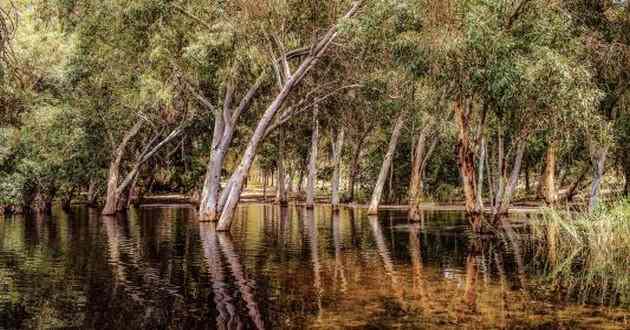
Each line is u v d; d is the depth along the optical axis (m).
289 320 11.33
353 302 12.84
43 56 39.88
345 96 43.66
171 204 61.50
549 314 11.67
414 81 25.86
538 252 20.73
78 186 54.34
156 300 13.18
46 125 41.47
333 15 29.95
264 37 30.55
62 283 15.27
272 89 38.62
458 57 21.36
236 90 36.75
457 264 18.22
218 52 30.17
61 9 33.81
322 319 11.37
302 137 60.62
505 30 21.16
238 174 30.45
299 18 30.84
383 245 23.59
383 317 11.48
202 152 57.62
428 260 19.16
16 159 42.44
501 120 25.64
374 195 44.06
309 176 52.09
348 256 20.28
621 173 38.62
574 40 22.62
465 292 13.85
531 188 69.38
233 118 34.81
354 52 31.52
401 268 17.52
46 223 35.66
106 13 31.69
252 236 27.59
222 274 16.61
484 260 19.02
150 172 60.03
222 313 11.95
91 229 31.38
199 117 45.09
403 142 58.31
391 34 22.75
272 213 46.47
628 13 27.00
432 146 38.41
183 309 12.32
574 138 26.05
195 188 61.19
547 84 21.28
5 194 41.00
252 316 11.69
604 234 19.58
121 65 35.88
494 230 26.61
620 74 27.81
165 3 30.33
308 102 45.31
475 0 21.00
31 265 18.30
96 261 19.22
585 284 14.75
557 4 21.98
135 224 34.91
